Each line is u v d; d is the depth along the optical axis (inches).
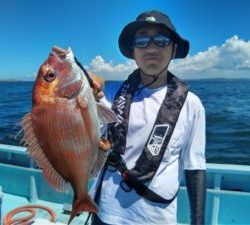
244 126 363.9
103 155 28.9
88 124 27.3
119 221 35.9
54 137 26.6
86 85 27.5
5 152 77.7
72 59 27.2
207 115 442.6
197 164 37.3
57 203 70.1
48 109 26.2
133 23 36.0
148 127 35.8
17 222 57.1
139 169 35.4
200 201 37.6
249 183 62.4
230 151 267.7
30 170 71.9
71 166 27.3
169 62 37.0
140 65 36.6
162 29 35.8
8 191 75.0
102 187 37.0
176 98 36.4
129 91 37.4
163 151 35.7
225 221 60.9
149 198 35.4
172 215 36.4
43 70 26.3
